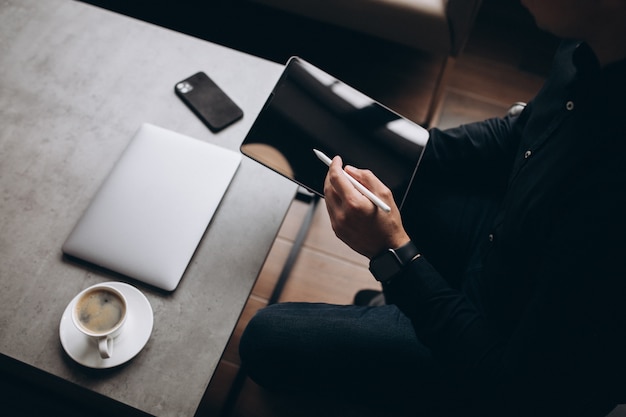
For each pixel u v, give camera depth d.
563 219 0.74
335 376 1.02
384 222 0.88
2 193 1.01
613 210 0.67
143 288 0.95
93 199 1.01
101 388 0.87
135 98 1.14
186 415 0.86
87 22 1.22
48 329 0.90
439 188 1.16
